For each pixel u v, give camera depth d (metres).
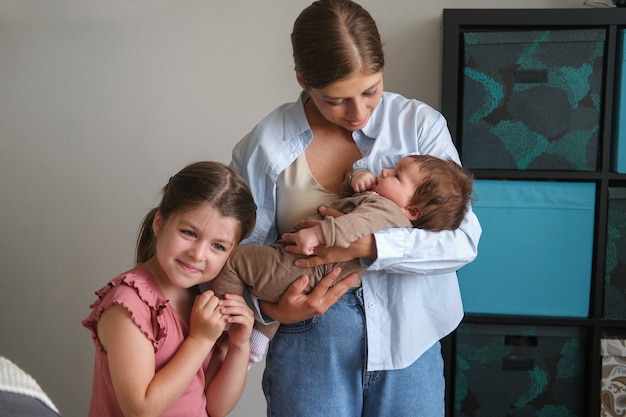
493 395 2.22
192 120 2.48
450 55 2.08
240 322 1.45
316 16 1.43
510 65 2.07
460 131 2.15
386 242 1.45
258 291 1.51
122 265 2.57
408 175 1.54
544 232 2.15
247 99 2.45
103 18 2.45
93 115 2.50
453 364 2.23
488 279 2.18
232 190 1.43
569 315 2.18
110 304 1.38
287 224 1.63
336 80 1.41
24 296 2.61
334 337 1.54
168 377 1.37
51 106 2.51
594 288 2.15
